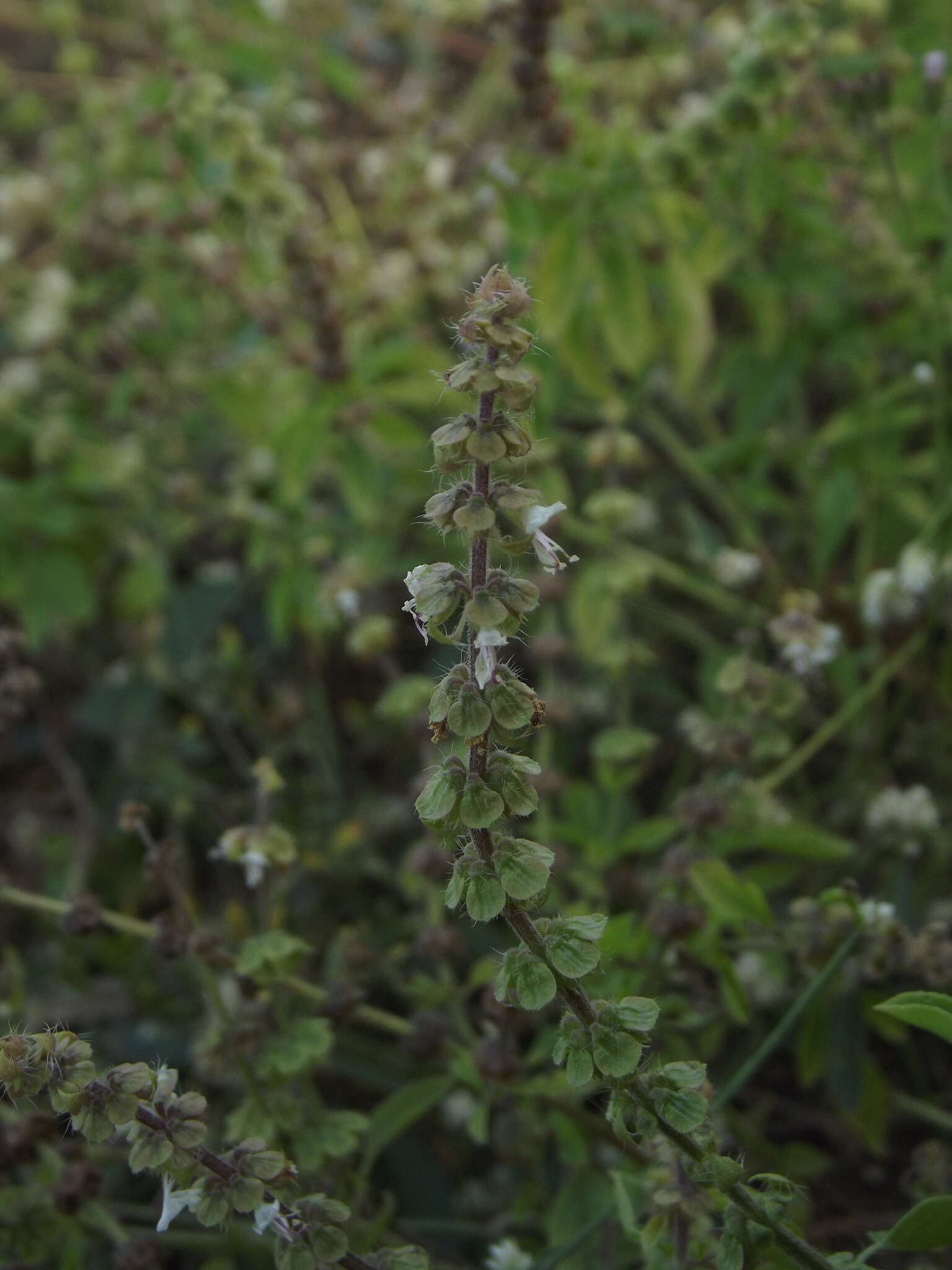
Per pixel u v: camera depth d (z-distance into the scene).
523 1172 0.43
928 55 0.48
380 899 0.53
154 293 0.66
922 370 0.49
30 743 0.64
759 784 0.43
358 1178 0.40
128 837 0.57
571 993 0.33
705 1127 0.35
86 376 0.67
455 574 0.32
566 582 0.54
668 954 0.41
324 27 0.66
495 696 0.32
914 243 0.51
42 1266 0.43
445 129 0.64
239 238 0.51
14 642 0.44
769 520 0.62
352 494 0.54
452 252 0.63
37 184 0.71
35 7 0.84
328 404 0.53
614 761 0.45
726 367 0.55
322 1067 0.44
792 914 0.41
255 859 0.40
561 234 0.49
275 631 0.56
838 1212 0.44
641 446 0.63
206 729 0.62
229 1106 0.45
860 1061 0.40
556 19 0.47
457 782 0.32
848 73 0.47
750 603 0.56
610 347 0.53
